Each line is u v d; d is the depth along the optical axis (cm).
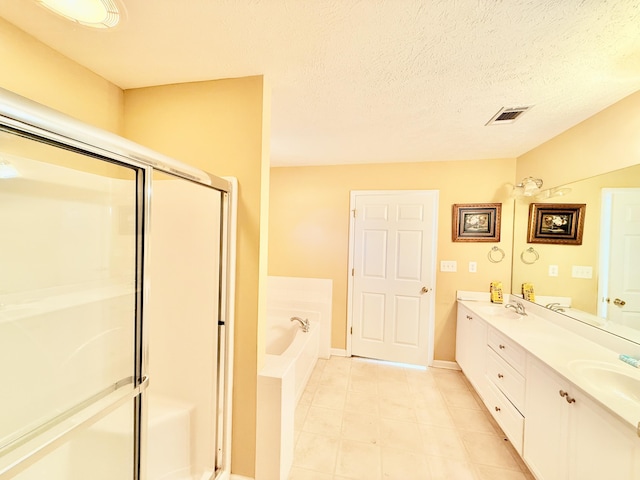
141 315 110
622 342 153
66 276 115
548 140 226
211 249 142
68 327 115
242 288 145
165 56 128
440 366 292
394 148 254
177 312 147
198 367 145
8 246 100
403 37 111
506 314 243
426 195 293
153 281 149
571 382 122
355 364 298
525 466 165
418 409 219
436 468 163
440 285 292
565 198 205
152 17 102
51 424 95
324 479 153
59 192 112
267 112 146
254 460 144
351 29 107
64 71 129
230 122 146
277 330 301
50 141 73
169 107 153
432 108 174
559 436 131
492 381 203
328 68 134
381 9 96
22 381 104
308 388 248
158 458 134
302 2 94
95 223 122
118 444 112
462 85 147
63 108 129
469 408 222
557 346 162
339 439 185
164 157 103
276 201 331
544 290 228
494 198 279
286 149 262
